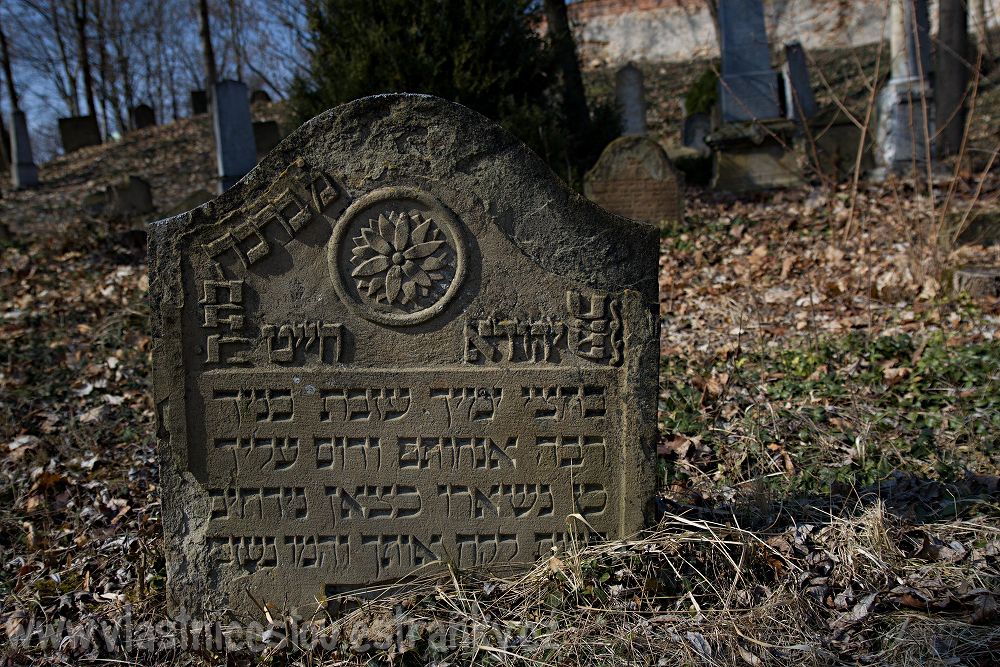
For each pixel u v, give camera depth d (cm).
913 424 457
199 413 332
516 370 331
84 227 1040
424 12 989
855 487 396
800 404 494
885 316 642
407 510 339
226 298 326
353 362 330
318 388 331
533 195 324
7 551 402
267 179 322
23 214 1552
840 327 626
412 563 342
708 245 907
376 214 324
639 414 334
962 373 507
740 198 1122
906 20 1092
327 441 334
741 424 472
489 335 330
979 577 320
